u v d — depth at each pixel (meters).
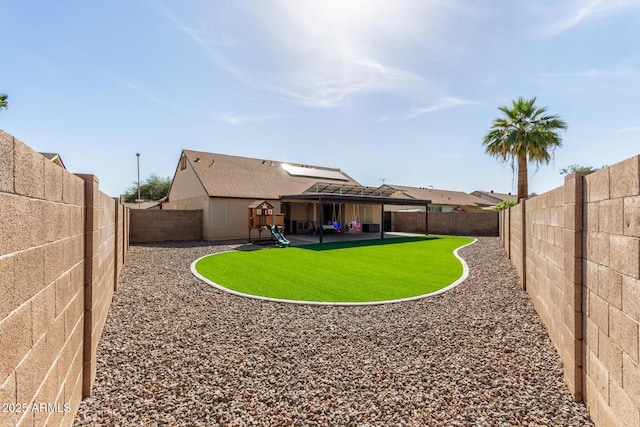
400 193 30.59
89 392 2.92
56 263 2.12
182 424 2.58
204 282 7.22
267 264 9.74
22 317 1.57
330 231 21.56
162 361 3.61
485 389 3.12
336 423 2.64
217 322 4.85
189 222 16.50
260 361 3.68
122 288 6.53
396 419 2.68
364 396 3.01
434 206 34.38
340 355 3.85
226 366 3.54
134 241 15.13
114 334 4.26
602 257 2.52
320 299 6.10
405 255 11.71
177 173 20.80
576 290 2.97
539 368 3.50
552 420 2.66
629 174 2.13
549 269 4.31
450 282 7.48
